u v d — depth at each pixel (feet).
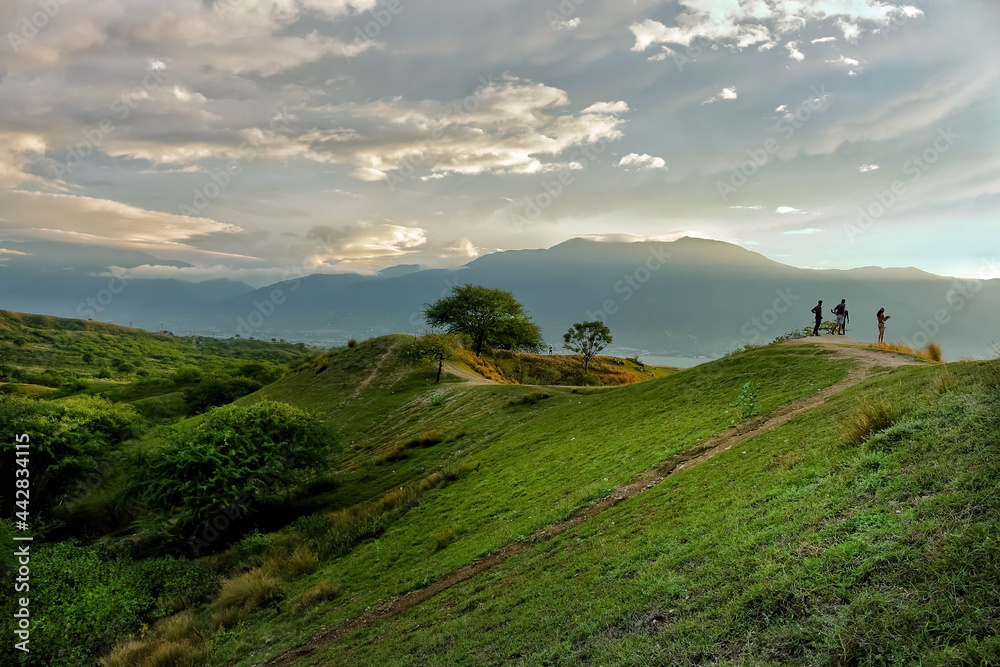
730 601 23.20
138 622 65.77
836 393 62.75
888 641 16.75
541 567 42.73
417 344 209.87
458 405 161.17
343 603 55.88
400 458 130.62
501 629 32.99
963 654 14.73
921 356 74.79
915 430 33.06
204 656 50.96
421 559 62.39
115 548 103.09
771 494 34.65
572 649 26.17
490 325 284.20
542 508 62.69
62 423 129.80
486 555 54.85
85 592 67.92
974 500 21.56
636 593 28.81
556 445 93.56
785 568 23.63
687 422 75.10
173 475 106.11
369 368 231.30
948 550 19.19
